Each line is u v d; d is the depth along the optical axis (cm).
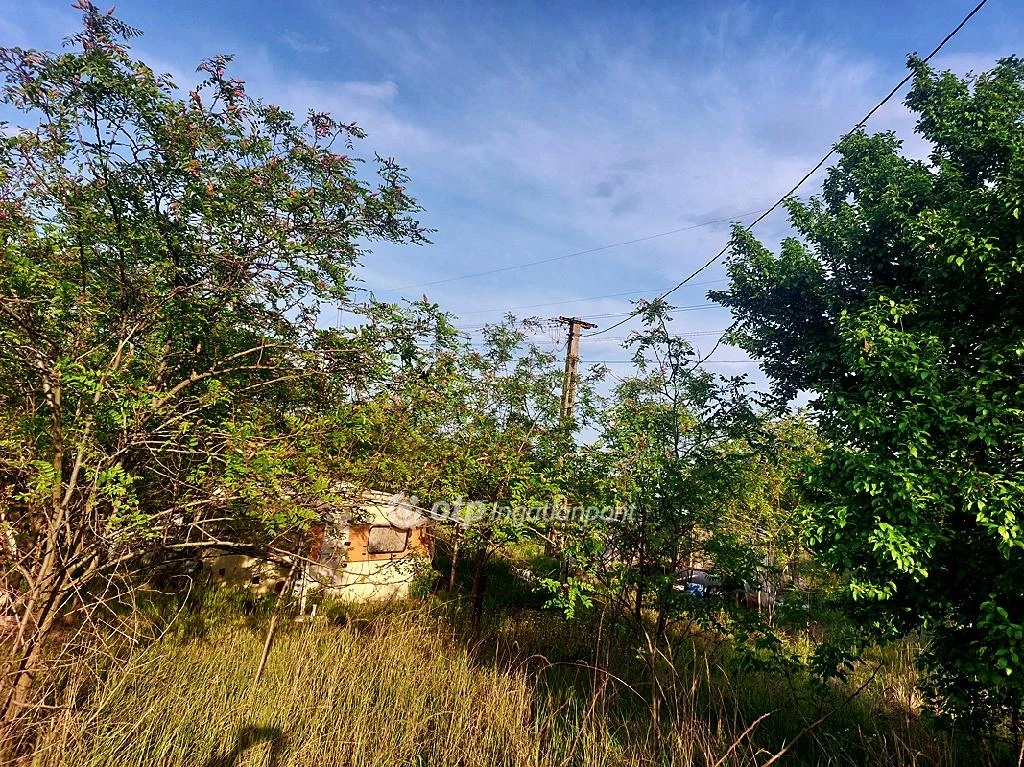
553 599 568
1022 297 349
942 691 429
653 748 383
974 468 331
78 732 325
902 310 381
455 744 396
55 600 348
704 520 598
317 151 422
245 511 405
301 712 420
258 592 750
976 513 343
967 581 380
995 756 418
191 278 415
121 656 445
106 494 342
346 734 391
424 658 572
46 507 348
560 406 792
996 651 326
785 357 548
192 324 409
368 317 449
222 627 599
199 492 402
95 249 401
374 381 461
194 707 404
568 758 387
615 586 593
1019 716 401
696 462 605
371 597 850
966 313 391
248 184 388
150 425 389
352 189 437
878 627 430
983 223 362
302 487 398
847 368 458
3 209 351
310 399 491
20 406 388
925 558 355
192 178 375
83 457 359
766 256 529
